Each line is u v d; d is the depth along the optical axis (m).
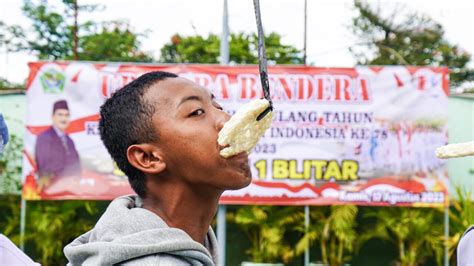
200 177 1.56
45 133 8.19
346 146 8.23
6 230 9.20
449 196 9.06
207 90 1.64
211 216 1.66
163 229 1.53
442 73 8.21
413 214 9.22
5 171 9.38
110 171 8.23
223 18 8.09
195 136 1.55
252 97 8.10
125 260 1.50
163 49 12.39
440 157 1.65
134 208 1.62
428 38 13.54
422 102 8.24
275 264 9.33
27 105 8.18
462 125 9.39
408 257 9.29
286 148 8.21
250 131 1.52
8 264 2.24
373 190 8.23
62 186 8.19
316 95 8.22
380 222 9.42
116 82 8.19
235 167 1.56
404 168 8.23
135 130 1.59
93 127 8.21
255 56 11.85
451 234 9.27
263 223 9.24
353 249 9.62
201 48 12.12
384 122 8.23
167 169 1.59
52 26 12.01
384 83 8.24
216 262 1.74
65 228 9.24
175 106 1.57
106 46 12.24
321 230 9.20
